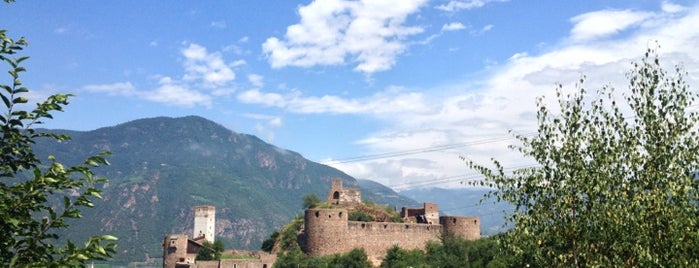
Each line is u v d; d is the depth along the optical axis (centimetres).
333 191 17725
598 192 3122
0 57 1941
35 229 1938
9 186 1923
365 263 13075
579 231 3162
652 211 2994
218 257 16138
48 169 1931
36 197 1916
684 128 3173
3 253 1897
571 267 3184
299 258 13875
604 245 3152
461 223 15075
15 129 1964
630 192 3138
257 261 14900
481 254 12388
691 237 2917
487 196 3381
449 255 13038
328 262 13275
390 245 14600
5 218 1830
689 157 3073
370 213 16800
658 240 2986
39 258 1902
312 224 14088
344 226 14162
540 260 3259
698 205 2973
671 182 2956
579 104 3303
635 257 3038
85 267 1855
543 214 3234
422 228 15050
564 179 3238
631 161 3145
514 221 3275
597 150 3212
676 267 2894
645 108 3244
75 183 1972
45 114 1977
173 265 16400
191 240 16875
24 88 1966
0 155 1973
